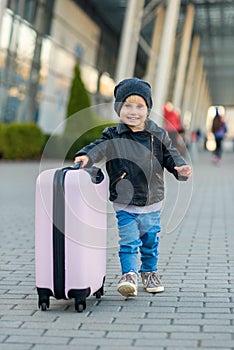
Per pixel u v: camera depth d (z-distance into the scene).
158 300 7.01
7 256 9.76
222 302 6.92
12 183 22.94
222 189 22.39
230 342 5.46
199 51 72.75
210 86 102.31
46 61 44.84
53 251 6.46
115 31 60.84
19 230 12.52
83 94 38.28
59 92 48.28
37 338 5.59
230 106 113.19
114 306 6.75
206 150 66.62
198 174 30.05
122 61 34.50
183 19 53.91
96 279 6.83
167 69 35.66
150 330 5.83
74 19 49.44
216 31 60.38
